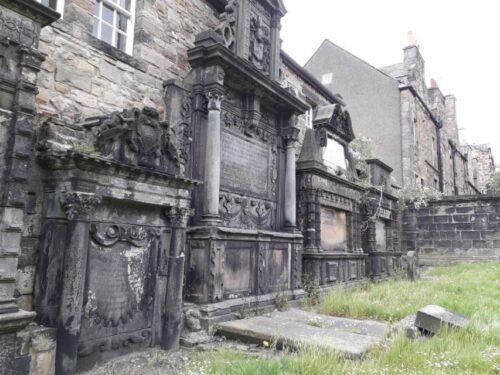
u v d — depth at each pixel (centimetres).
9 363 385
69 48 573
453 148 3253
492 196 1791
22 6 410
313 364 432
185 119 734
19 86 408
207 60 740
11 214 390
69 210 453
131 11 699
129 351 533
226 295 725
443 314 602
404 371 428
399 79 2397
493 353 473
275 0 940
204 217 712
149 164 555
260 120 912
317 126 1205
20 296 457
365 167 1521
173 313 579
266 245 846
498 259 1759
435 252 1889
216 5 875
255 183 884
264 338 588
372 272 1378
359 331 617
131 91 664
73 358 437
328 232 1166
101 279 498
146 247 566
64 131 507
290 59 1205
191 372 446
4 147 396
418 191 1938
